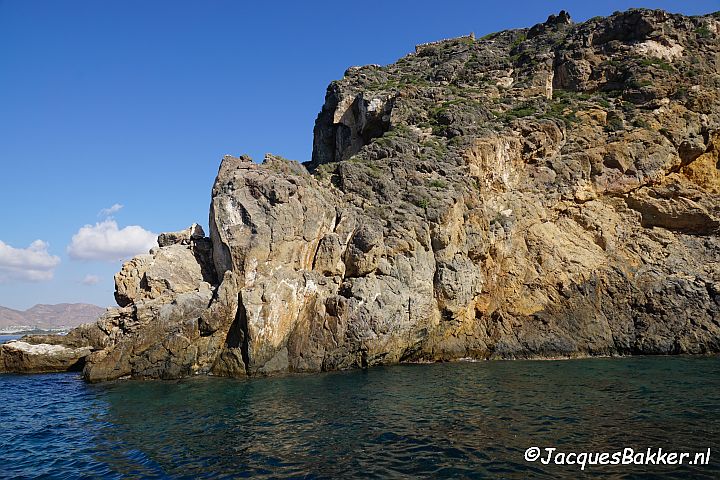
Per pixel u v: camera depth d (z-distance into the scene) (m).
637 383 21.97
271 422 17.05
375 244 29.66
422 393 21.00
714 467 11.96
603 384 21.94
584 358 31.05
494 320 32.53
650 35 41.44
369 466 12.60
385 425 16.22
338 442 14.61
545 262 33.44
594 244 34.88
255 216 28.81
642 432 14.67
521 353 31.47
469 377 24.61
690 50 41.19
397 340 29.34
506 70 44.97
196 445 14.87
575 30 45.28
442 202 31.78
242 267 27.91
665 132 36.78
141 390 23.81
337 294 29.50
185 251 31.84
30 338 35.72
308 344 27.89
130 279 31.00
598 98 39.88
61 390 25.44
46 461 14.19
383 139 36.97
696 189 36.09
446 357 31.12
